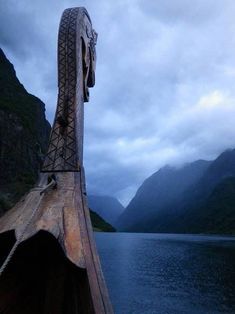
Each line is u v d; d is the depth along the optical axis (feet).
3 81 622.13
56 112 26.00
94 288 16.33
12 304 20.02
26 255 20.38
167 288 144.97
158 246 411.34
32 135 515.50
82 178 23.95
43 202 20.61
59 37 27.76
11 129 469.16
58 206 20.24
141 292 135.03
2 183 402.11
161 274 184.24
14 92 625.82
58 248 19.26
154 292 135.85
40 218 18.85
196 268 209.15
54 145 24.76
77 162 24.08
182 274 185.16
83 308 16.96
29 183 417.08
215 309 111.55
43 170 23.90
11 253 16.31
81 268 16.69
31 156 480.23
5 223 19.30
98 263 17.76
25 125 510.58
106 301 16.16
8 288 19.98
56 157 24.21
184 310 109.50
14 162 438.40
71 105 25.88
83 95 29.53
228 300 124.36
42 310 20.21
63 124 25.11
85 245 18.19
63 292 19.35
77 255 17.29
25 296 20.81
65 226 18.79
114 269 198.08
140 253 307.37
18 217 19.40
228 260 254.06
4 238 18.94
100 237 592.19
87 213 21.04
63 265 19.62
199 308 112.37
